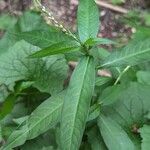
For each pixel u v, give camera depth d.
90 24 0.33
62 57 0.41
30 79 0.40
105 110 0.38
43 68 0.41
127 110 0.39
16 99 0.42
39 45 0.33
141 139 0.39
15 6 0.73
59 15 0.79
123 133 0.35
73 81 0.31
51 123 0.34
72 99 0.31
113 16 0.79
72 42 0.32
